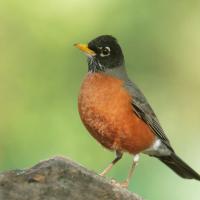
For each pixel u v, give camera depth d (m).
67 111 13.91
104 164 13.14
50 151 13.35
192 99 15.12
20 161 13.20
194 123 15.02
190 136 14.93
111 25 14.43
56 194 8.02
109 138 10.45
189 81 15.10
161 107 14.92
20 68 14.48
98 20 14.42
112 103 10.27
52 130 13.67
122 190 8.42
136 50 14.51
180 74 15.02
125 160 12.84
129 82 10.78
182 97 15.10
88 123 10.45
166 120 14.91
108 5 14.46
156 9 14.63
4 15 14.71
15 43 14.66
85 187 8.20
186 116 15.05
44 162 8.32
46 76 14.38
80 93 10.51
